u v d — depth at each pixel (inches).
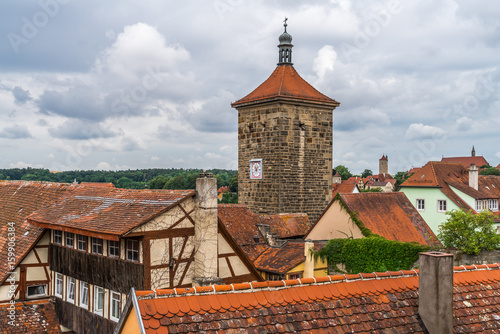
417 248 1125.1
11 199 1247.5
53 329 929.5
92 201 949.2
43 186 1216.8
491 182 2346.2
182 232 781.9
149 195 853.8
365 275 454.3
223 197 3622.0
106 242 826.2
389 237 1291.8
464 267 507.2
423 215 2204.7
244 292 401.1
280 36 1882.4
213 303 383.2
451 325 412.5
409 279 465.1
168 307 367.2
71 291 926.4
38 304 965.8
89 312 860.0
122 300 783.1
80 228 815.1
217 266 826.2
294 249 1286.9
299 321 394.3
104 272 824.3
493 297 478.6
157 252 754.2
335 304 418.0
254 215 1464.1
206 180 786.8
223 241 863.7
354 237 1320.1
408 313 428.1
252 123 1800.0
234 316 380.5
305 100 1734.7
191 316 368.5
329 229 1384.1
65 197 1059.3
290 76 1839.3
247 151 1823.3
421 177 2235.5
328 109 1823.3
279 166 1710.1
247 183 1825.8
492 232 1239.5
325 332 392.5
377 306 427.5
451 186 2170.3
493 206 2207.2
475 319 444.8
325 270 1251.2
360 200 1378.0
